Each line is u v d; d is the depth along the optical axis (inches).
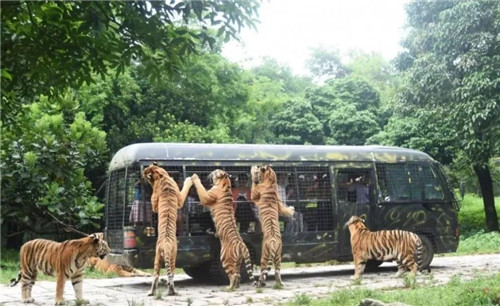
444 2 831.1
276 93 1291.8
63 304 335.9
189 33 252.7
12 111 364.5
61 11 235.6
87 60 252.4
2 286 441.7
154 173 390.3
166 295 375.6
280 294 372.5
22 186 588.1
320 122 1149.7
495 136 775.7
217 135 862.5
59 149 606.9
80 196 601.9
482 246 725.3
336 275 482.6
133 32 244.4
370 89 1206.9
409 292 327.9
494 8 756.0
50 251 342.6
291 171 450.0
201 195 400.5
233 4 238.5
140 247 401.1
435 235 491.8
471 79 749.3
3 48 247.9
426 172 497.7
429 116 826.2
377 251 438.0
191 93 946.7
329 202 458.3
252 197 416.8
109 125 861.8
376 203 473.1
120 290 412.2
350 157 472.1
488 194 860.6
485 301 283.7
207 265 436.5
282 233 440.8
